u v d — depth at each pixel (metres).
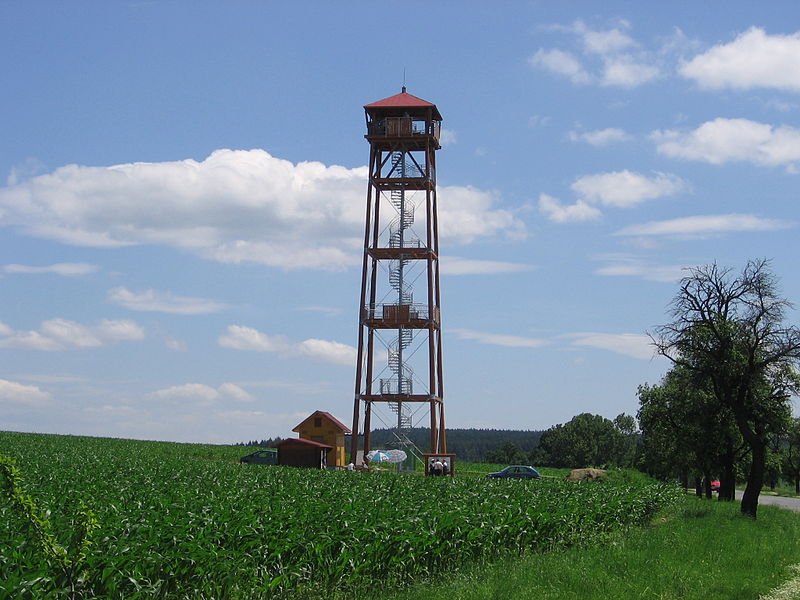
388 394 58.12
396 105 59.97
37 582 14.42
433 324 58.38
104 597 15.51
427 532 22.11
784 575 22.59
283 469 49.53
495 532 24.95
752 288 42.44
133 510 21.47
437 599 18.14
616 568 21.66
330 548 20.20
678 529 31.58
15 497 13.96
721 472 54.56
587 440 155.75
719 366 42.34
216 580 17.47
